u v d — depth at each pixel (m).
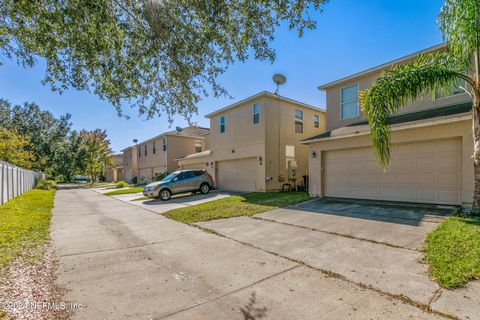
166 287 3.41
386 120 5.94
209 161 18.47
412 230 5.61
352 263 4.11
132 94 4.93
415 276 3.54
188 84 4.97
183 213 9.00
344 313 2.72
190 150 25.48
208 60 4.84
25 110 34.09
